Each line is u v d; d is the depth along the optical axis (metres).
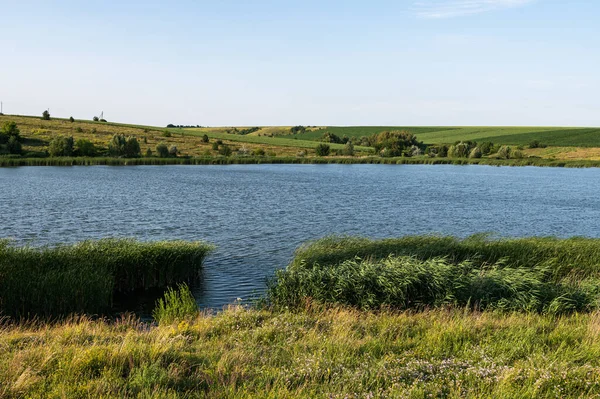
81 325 12.53
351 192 66.88
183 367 8.73
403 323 12.59
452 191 71.00
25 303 16.94
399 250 22.75
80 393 7.49
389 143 183.12
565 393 7.90
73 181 73.25
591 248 22.94
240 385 7.99
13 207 45.44
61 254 20.50
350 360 9.30
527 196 65.44
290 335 11.38
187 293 16.06
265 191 65.75
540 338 10.80
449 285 16.92
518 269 19.05
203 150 158.38
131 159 118.69
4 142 122.81
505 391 7.66
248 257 28.02
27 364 8.59
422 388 7.91
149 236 33.84
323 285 16.89
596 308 15.77
